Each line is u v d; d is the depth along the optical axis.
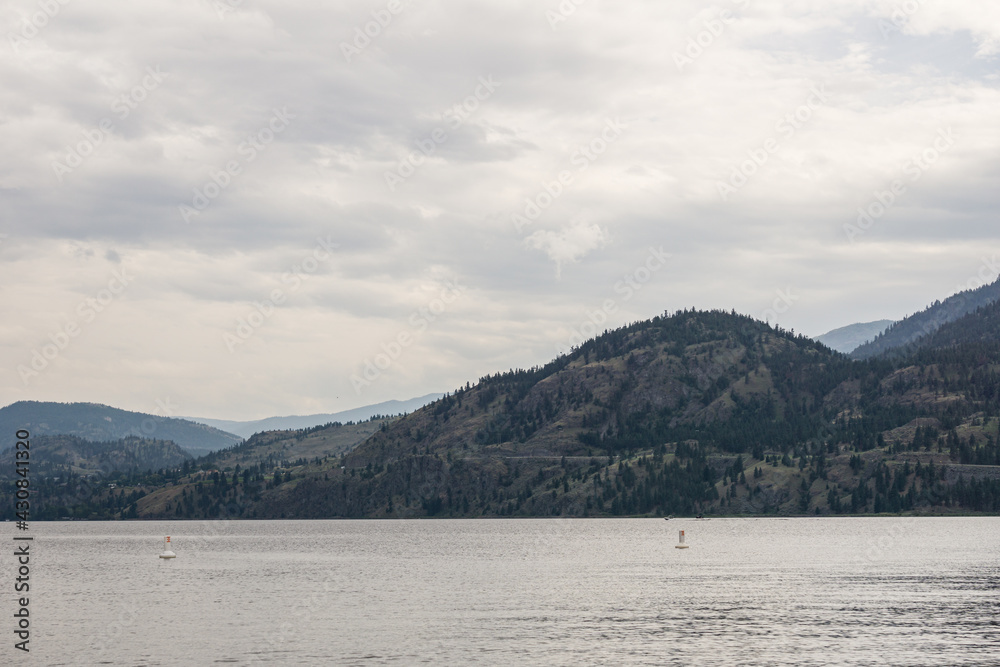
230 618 106.06
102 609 116.00
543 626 97.25
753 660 78.75
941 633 90.69
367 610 112.12
